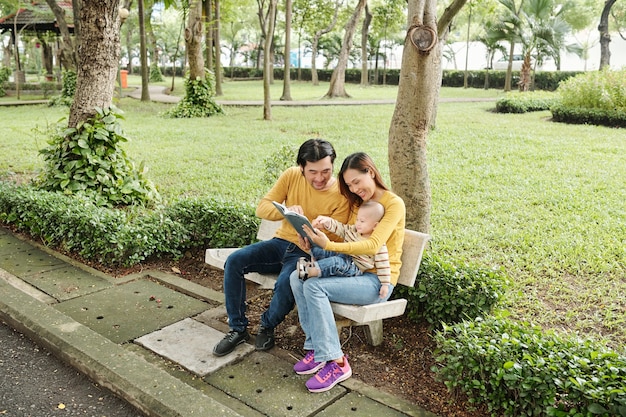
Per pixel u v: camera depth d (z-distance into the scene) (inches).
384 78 1507.1
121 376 122.6
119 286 182.7
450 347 118.8
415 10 156.6
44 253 213.5
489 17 1208.8
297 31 1631.4
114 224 198.4
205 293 175.8
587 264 193.6
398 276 134.2
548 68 1755.7
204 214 207.5
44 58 1176.8
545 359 109.0
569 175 328.5
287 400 119.1
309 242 137.6
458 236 226.8
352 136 494.6
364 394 121.4
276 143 458.3
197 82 684.7
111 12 262.1
